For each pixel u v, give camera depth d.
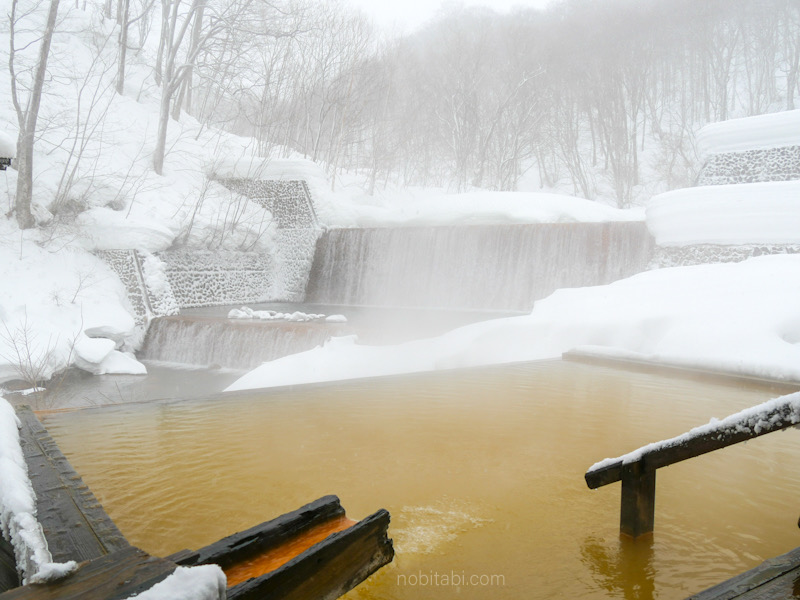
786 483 4.03
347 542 1.87
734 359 7.99
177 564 1.84
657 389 7.36
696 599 1.92
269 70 32.09
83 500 2.94
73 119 23.00
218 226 22.55
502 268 20.08
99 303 17.41
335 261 24.00
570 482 4.03
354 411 6.25
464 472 4.25
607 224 18.11
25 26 26.02
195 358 16.80
